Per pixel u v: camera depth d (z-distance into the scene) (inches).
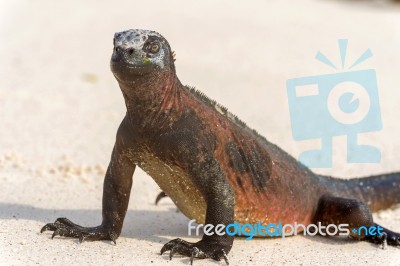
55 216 426.3
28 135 636.7
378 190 463.8
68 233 378.6
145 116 354.0
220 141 374.6
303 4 1395.2
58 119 695.1
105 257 358.3
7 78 839.1
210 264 356.5
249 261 367.6
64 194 481.1
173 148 355.6
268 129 675.4
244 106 746.8
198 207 384.2
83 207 455.2
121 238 393.1
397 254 391.5
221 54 968.3
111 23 1154.0
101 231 381.7
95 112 727.7
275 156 406.3
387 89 816.9
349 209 405.7
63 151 597.0
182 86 367.2
